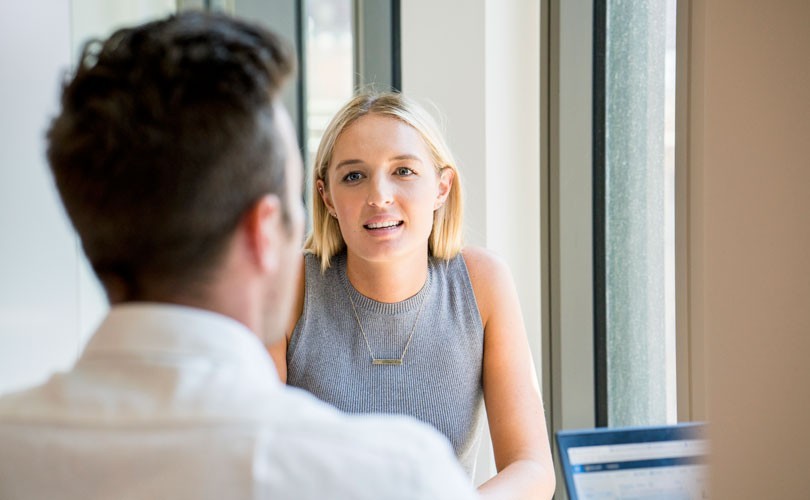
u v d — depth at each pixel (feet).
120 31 2.26
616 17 6.57
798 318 3.17
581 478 3.05
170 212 2.12
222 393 2.07
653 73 6.28
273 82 2.26
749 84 3.20
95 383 2.12
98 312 7.95
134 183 2.12
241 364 2.16
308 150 8.29
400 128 4.95
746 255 3.25
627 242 6.60
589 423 6.89
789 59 3.12
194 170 2.12
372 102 5.07
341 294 5.26
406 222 4.96
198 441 1.99
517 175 6.98
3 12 6.97
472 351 5.22
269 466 1.97
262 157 2.20
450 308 5.26
